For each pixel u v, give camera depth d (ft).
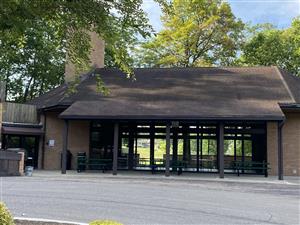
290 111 77.92
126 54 22.33
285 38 125.18
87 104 76.59
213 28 128.88
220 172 68.59
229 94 79.05
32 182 57.31
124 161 81.61
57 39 21.47
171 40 130.11
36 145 86.84
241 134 79.46
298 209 40.06
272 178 70.18
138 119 70.49
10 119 86.33
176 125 76.69
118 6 19.53
